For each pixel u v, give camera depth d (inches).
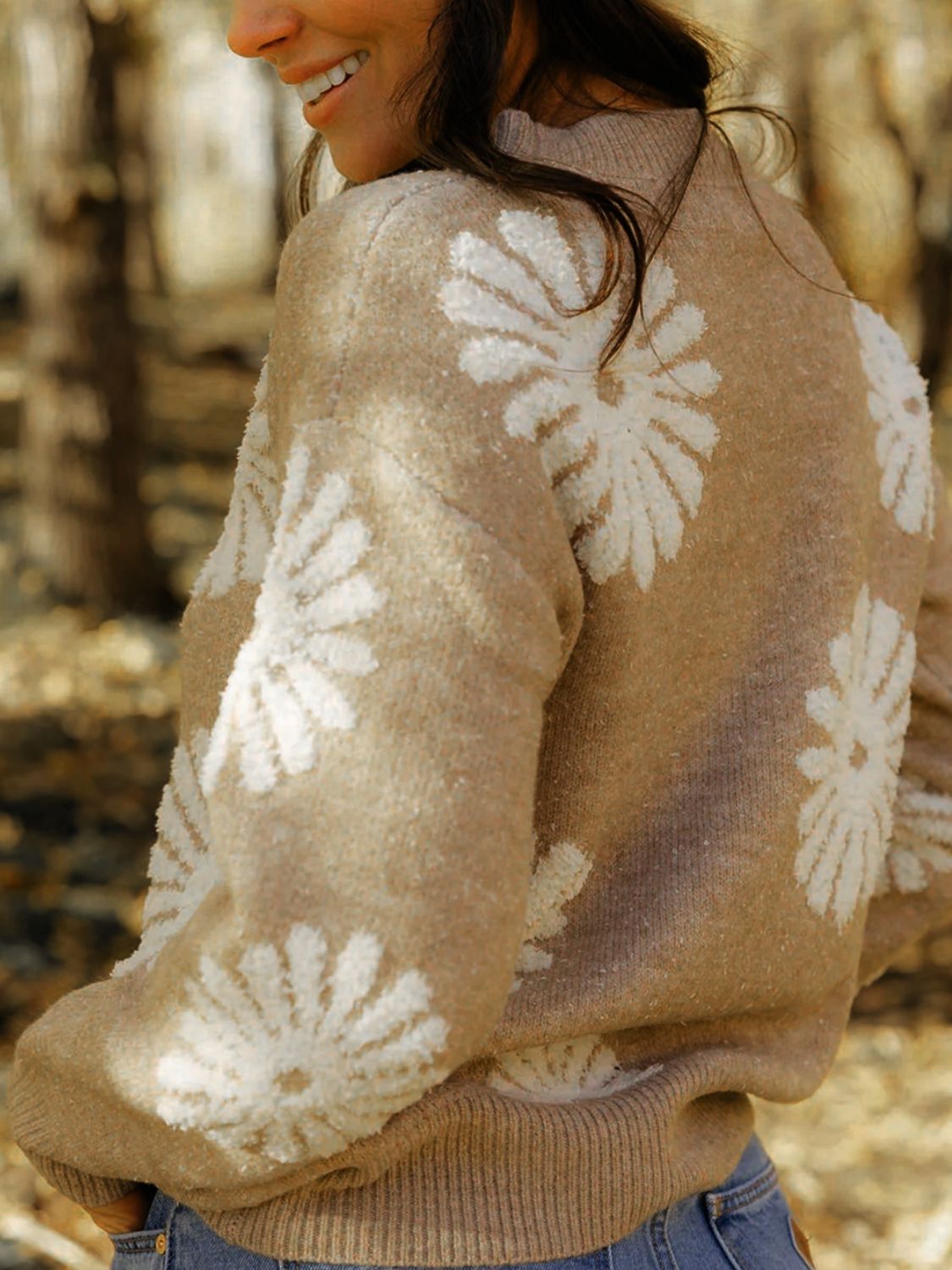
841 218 69.1
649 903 43.6
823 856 46.8
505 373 37.9
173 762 44.9
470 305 38.1
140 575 339.6
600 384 40.4
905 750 57.4
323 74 45.5
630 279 41.1
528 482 37.5
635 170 43.2
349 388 37.4
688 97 48.8
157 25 422.6
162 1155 40.1
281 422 39.4
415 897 35.2
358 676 35.9
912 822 57.6
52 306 329.1
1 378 534.9
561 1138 42.3
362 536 36.5
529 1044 42.4
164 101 895.1
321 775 35.8
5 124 642.8
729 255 45.1
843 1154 153.7
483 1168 42.0
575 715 41.8
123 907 217.6
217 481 450.6
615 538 40.1
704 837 44.1
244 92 1101.1
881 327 54.5
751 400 44.8
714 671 44.9
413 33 44.1
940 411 519.8
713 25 59.5
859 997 193.5
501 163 40.3
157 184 847.1
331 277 38.4
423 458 36.6
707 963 43.8
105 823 245.6
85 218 327.0
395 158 46.1
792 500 46.4
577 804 42.5
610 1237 42.9
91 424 331.3
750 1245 50.6
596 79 47.3
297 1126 37.2
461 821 35.4
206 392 577.9
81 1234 127.6
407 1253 40.9
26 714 287.1
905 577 52.2
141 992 40.5
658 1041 46.2
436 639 35.9
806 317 47.4
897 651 51.4
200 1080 37.5
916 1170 149.9
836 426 47.2
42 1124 43.1
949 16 482.0
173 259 1091.9
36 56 322.7
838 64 476.1
